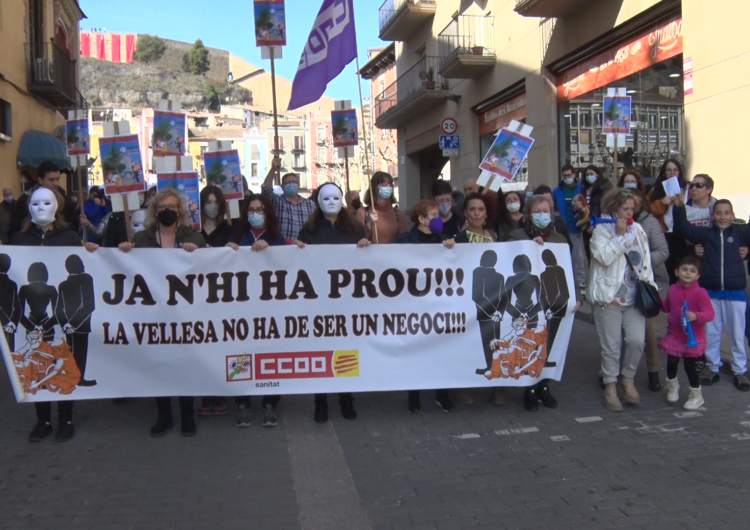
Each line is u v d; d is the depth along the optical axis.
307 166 73.88
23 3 18.08
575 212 10.54
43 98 19.73
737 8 9.24
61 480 4.61
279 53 8.06
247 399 5.84
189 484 4.54
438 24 21.45
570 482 4.47
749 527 3.83
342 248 5.66
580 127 13.95
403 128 25.77
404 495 4.34
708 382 6.50
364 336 5.70
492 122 18.20
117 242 6.60
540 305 5.81
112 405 6.30
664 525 3.88
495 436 5.33
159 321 5.51
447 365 5.75
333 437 5.37
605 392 6.00
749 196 9.12
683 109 10.58
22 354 5.34
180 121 7.17
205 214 6.29
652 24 11.48
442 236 6.11
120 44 129.62
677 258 7.21
